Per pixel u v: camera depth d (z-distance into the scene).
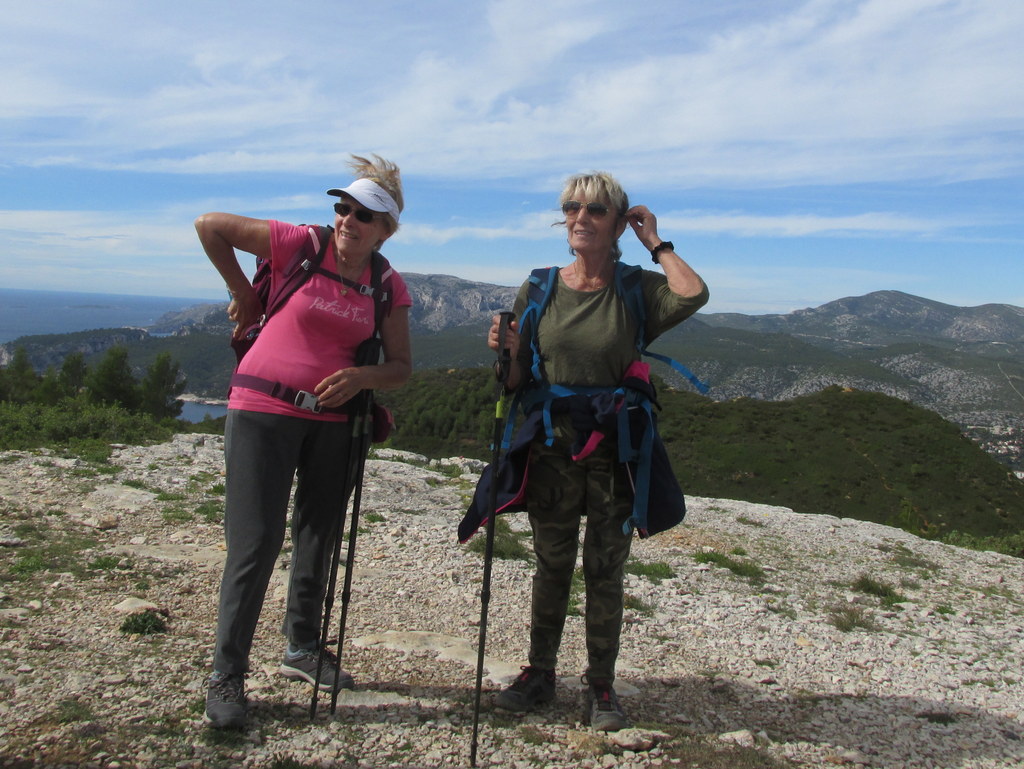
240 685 2.81
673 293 3.07
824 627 5.54
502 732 3.03
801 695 4.04
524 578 5.77
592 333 3.09
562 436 3.09
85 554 4.99
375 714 3.06
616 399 3.07
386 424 3.15
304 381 2.90
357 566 5.75
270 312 2.98
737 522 9.73
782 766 3.00
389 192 3.06
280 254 2.96
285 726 2.85
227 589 2.79
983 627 5.95
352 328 2.97
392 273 3.15
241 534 2.82
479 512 3.21
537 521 3.20
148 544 5.50
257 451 2.86
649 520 3.12
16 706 2.70
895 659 4.90
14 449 8.97
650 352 3.25
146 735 2.62
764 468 34.88
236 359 3.20
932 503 32.00
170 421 19.12
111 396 34.97
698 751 3.04
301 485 3.14
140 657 3.32
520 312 3.29
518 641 4.46
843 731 3.56
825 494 32.81
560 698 3.47
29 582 4.27
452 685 3.50
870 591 6.89
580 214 3.13
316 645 3.26
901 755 3.32
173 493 7.30
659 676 4.13
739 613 5.65
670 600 5.83
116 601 4.09
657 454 3.15
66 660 3.18
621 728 3.12
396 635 4.12
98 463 8.48
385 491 8.98
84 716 2.68
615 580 3.15
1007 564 8.81
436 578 5.61
